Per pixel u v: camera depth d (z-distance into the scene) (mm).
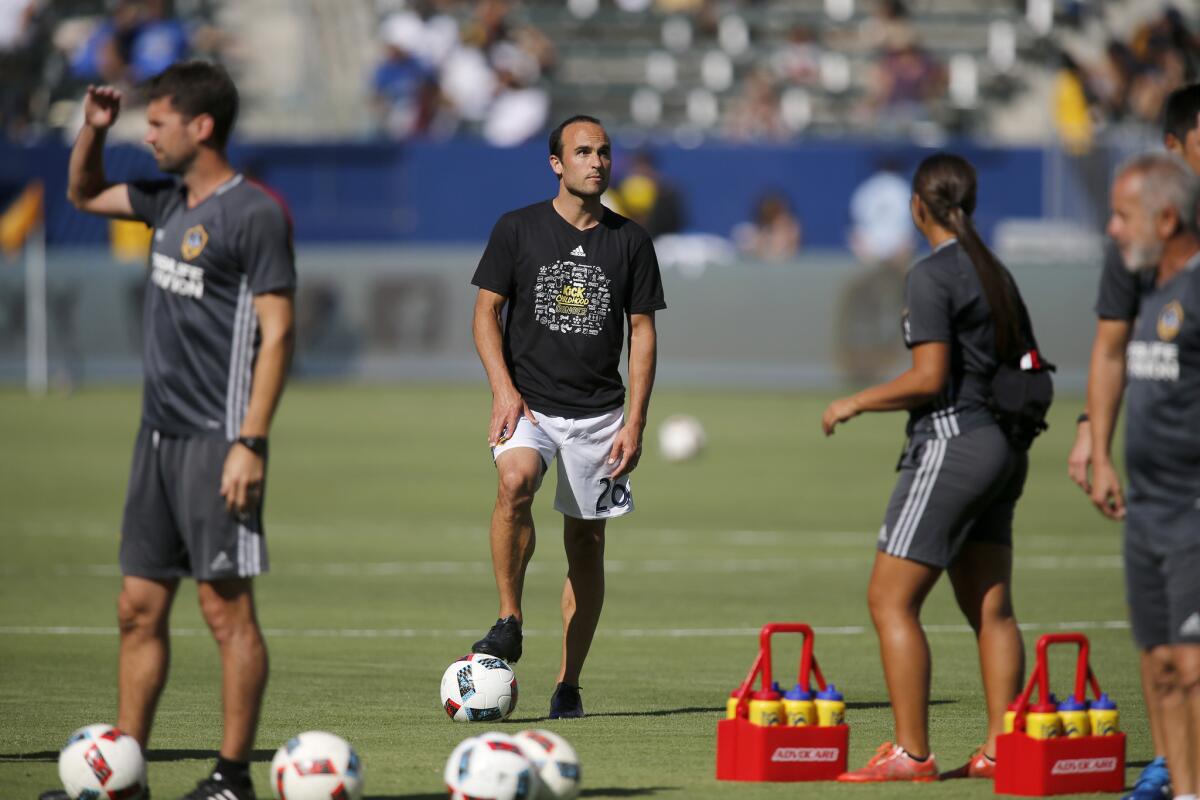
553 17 131875
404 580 43188
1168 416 17938
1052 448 76562
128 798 18797
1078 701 20391
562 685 26391
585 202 26672
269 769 21844
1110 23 129000
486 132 119812
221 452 18859
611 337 26703
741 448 76500
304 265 100125
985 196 104688
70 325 99688
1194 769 17938
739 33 131125
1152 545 18219
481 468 68438
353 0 129000
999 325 20938
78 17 123875
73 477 65062
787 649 33500
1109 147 103312
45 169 104125
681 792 20219
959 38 129250
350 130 120938
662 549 49094
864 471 68875
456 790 18188
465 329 99438
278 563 45938
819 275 96750
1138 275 18391
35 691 28016
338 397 94938
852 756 22984
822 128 123562
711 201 106312
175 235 18984
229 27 125625
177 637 34594
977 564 21938
